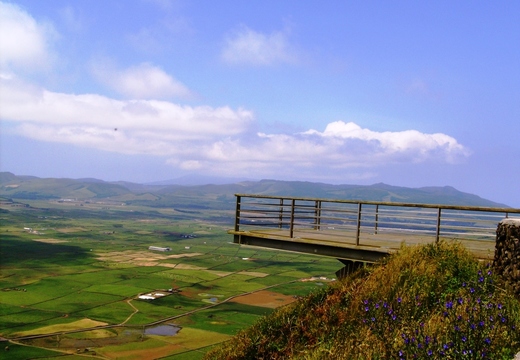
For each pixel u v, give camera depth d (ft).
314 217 48.52
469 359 20.43
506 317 23.91
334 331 31.24
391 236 53.31
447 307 25.54
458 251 35.55
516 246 29.99
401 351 22.13
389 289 32.07
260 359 34.22
